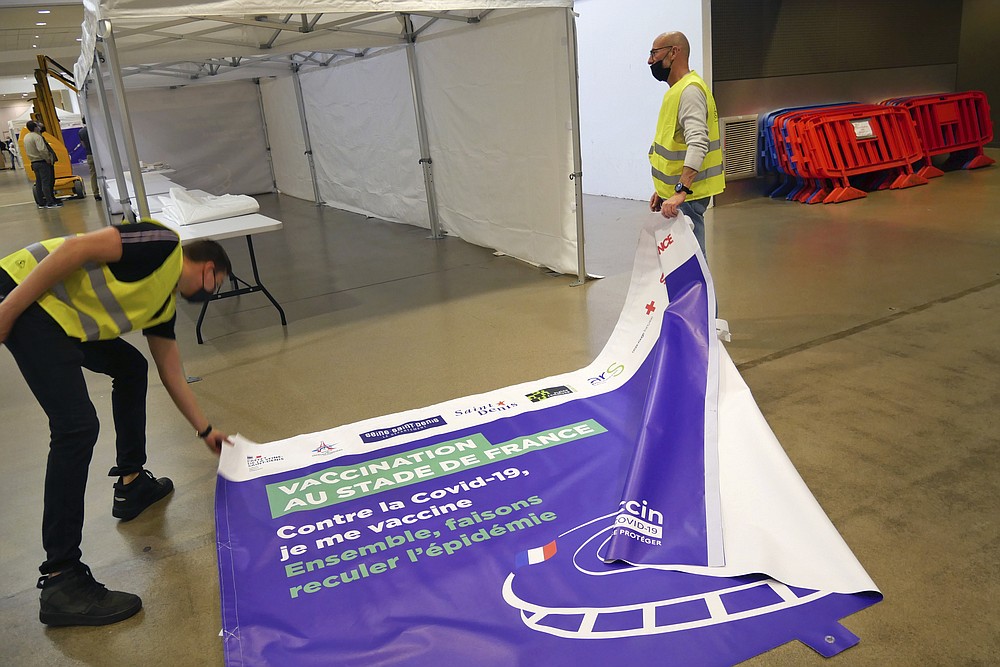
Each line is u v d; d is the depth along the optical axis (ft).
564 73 16.52
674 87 11.93
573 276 18.22
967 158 28.99
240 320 16.90
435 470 9.32
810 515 7.54
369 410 11.41
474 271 19.79
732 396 9.23
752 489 8.03
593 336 13.89
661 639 6.29
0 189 60.85
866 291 15.19
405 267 20.93
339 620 6.78
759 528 7.54
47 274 6.55
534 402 11.00
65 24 51.01
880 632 6.23
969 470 8.59
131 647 6.73
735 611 6.56
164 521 8.76
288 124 35.94
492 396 11.30
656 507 7.88
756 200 26.16
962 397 10.36
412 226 27.04
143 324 7.43
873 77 28.78
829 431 9.69
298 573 7.48
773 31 25.52
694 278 10.09
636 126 27.89
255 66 31.58
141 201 12.57
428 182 24.34
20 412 12.62
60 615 6.99
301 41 21.06
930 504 7.99
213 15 11.80
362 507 8.61
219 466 9.67
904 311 13.87
